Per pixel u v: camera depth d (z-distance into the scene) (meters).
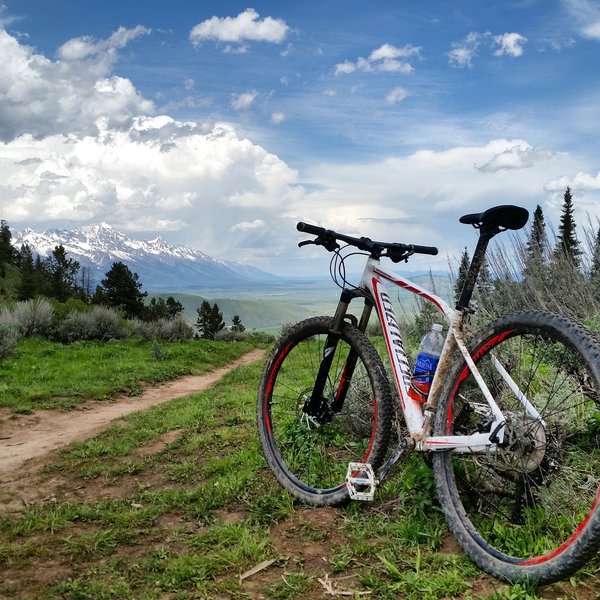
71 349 22.22
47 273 124.38
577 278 6.74
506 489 3.37
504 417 2.98
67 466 6.31
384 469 3.66
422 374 3.57
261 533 3.67
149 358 22.31
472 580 2.89
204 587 3.06
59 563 3.58
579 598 2.63
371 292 4.00
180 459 6.23
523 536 3.05
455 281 6.17
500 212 3.07
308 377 8.05
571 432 3.73
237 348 34.44
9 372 15.66
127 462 6.23
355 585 2.99
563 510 3.11
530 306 6.45
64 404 12.03
